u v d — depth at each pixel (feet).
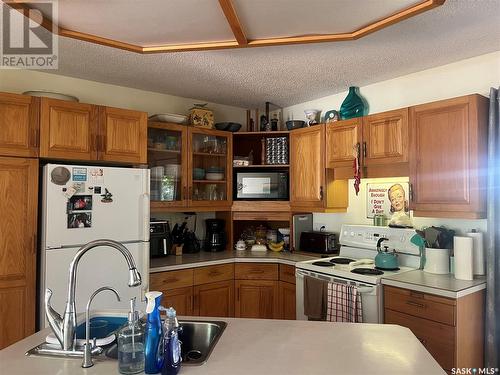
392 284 7.89
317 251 11.36
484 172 7.77
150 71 9.46
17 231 7.70
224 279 10.77
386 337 4.70
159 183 10.69
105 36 6.45
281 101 12.48
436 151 8.23
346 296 8.42
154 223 10.60
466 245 7.85
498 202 7.77
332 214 11.76
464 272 7.86
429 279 7.90
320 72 9.47
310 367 3.84
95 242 4.22
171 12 5.60
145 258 8.71
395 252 9.54
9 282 7.58
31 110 7.97
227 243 12.31
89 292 7.96
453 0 5.95
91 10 5.53
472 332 7.34
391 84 10.11
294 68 9.16
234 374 3.69
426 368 3.82
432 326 7.23
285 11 5.63
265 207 11.90
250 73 9.56
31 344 4.53
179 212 11.99
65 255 7.78
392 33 7.17
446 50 8.08
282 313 10.67
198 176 11.54
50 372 3.77
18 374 3.71
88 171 8.14
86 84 10.23
